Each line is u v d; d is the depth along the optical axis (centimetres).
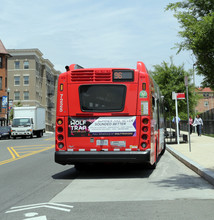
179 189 787
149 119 988
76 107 1007
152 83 1123
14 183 924
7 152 2041
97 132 998
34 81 7350
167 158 1505
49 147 2422
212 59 766
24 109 4144
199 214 561
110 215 564
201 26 744
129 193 752
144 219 536
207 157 1320
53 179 986
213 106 9394
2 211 613
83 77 1011
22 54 7388
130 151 986
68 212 589
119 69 1000
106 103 999
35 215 575
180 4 791
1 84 5912
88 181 941
